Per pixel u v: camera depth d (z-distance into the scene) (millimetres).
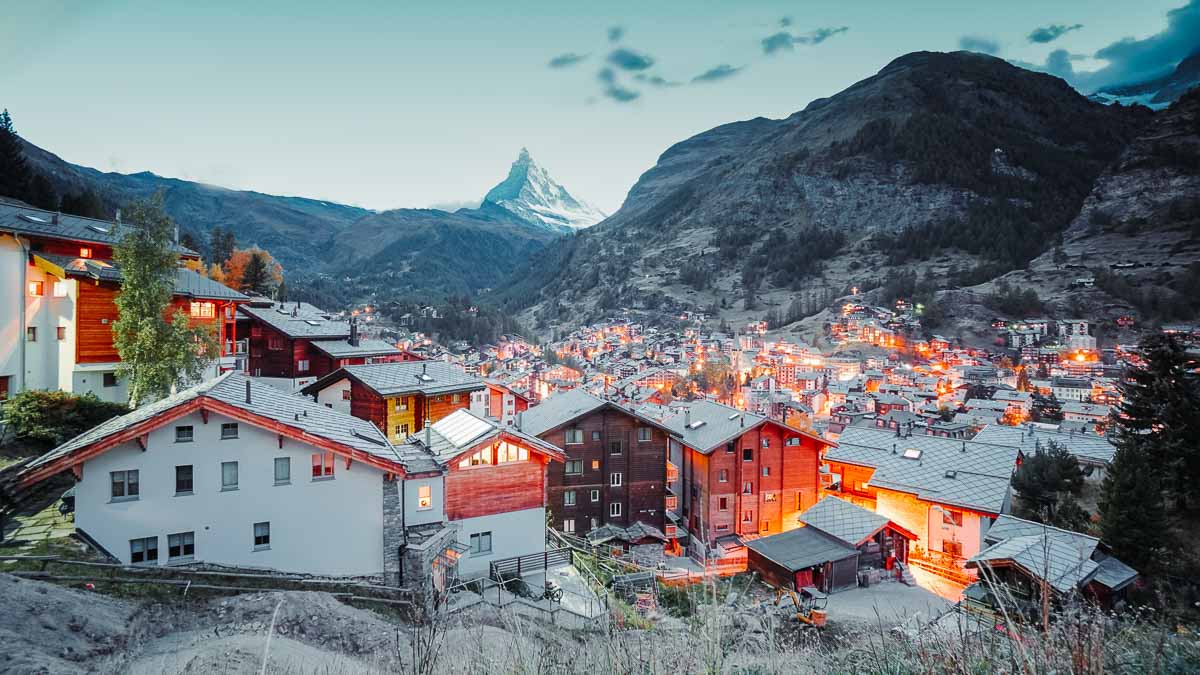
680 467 55125
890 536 42250
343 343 62250
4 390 34938
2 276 35156
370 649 16734
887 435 51406
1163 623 5059
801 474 51750
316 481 23312
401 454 28406
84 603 16125
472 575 28969
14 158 86938
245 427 22422
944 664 4996
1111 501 35094
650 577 29688
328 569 23250
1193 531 37594
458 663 6098
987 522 39000
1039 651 4648
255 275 101875
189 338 33219
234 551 22078
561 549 32625
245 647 15008
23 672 11750
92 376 37438
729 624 6094
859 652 5754
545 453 30844
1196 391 42031
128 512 20734
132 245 32219
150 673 13836
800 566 36219
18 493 22609
